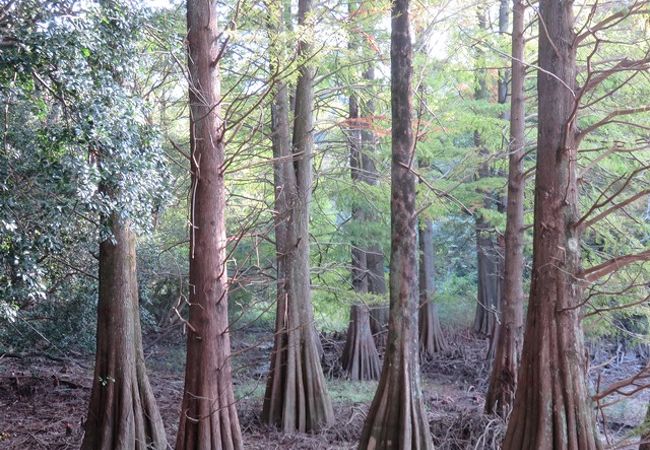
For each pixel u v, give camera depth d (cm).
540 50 650
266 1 879
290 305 1111
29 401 1195
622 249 1084
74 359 1459
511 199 1051
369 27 1228
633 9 685
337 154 1534
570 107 634
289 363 1098
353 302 1380
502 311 1039
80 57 627
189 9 721
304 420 1088
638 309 997
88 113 638
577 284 622
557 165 629
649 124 1073
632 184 1096
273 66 848
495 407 994
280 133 1147
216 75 724
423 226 1475
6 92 613
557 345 611
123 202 704
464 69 1175
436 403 1292
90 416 869
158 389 1398
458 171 1134
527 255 1593
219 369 709
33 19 595
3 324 1185
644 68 645
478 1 1137
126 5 698
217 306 709
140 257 1572
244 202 1725
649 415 659
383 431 800
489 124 1267
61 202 673
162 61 1010
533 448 602
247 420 1130
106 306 879
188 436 696
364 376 1566
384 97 1348
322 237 1616
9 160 659
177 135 1493
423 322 1841
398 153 842
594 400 623
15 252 635
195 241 707
